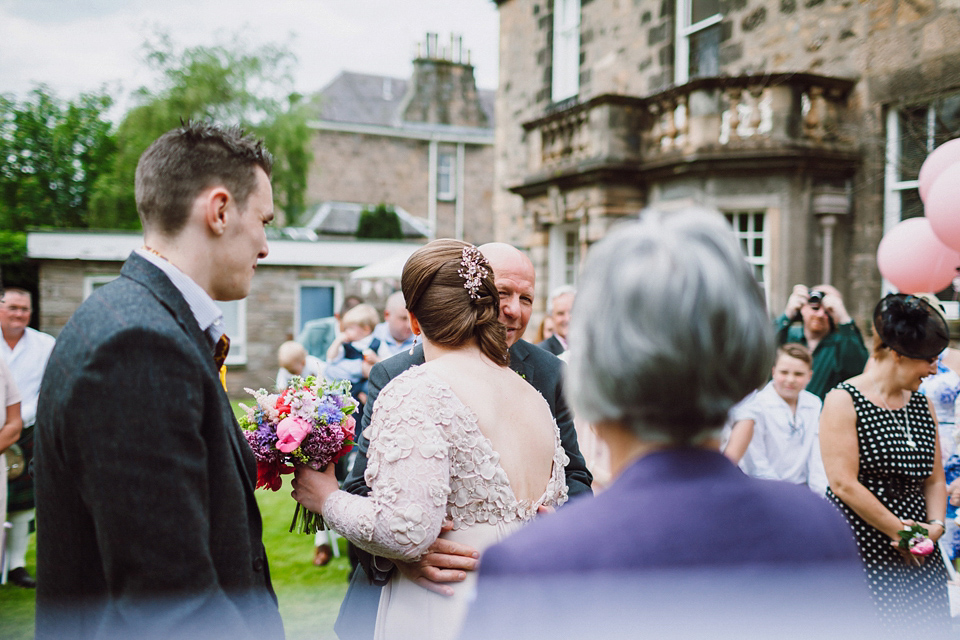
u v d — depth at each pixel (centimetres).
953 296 554
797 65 727
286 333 1255
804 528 80
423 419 146
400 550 142
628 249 84
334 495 160
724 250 82
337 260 1288
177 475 112
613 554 75
